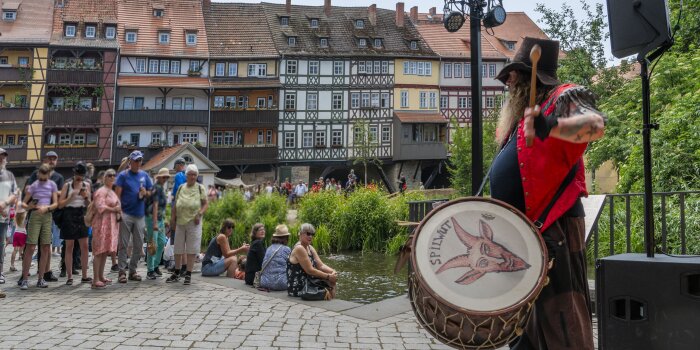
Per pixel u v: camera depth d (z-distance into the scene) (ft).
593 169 52.54
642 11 9.78
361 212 57.21
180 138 143.95
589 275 26.84
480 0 22.84
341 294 29.81
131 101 142.10
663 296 8.55
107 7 148.46
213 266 29.78
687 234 27.61
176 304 21.34
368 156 140.67
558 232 7.38
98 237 25.63
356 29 159.53
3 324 17.81
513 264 6.83
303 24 157.99
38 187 25.93
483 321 6.45
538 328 7.55
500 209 7.32
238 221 64.34
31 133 133.80
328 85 151.53
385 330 16.72
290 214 69.31
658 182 32.89
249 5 160.66
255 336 16.11
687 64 41.27
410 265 7.14
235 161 145.69
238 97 148.97
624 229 31.83
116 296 23.35
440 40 162.61
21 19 138.41
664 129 34.06
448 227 7.22
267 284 24.73
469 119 158.40
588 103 6.55
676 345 8.42
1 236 26.09
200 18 153.99
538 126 6.62
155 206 29.04
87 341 15.57
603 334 9.18
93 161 136.98
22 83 133.59
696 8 48.32
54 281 28.02
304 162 150.00
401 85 154.51
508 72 7.84
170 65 145.07
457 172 78.07
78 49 137.69
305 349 14.64
